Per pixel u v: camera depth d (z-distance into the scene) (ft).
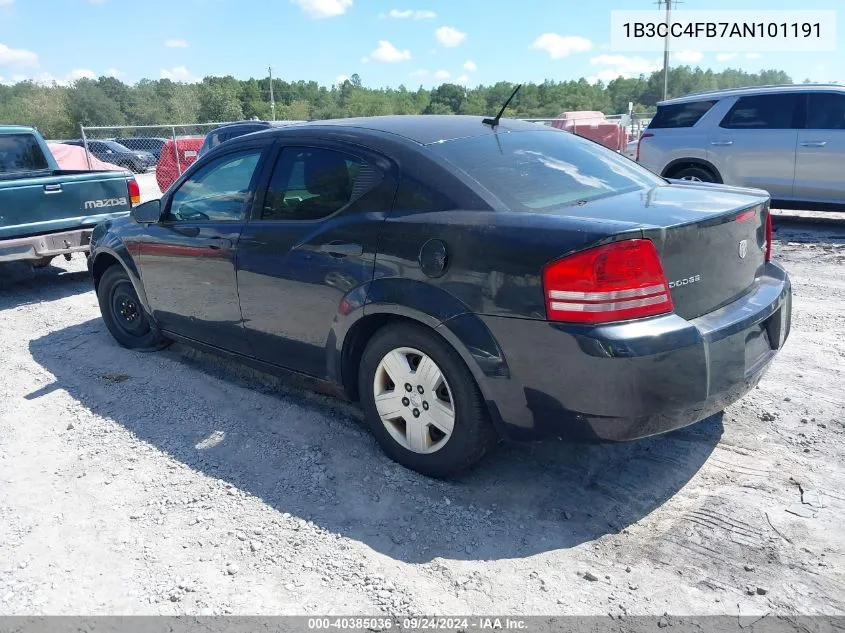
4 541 9.79
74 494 10.96
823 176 29.27
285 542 9.52
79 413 13.97
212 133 39.24
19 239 22.93
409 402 10.77
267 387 14.87
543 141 12.50
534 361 9.07
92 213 24.84
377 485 10.80
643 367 8.54
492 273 9.29
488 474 11.00
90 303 23.03
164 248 14.84
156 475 11.42
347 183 11.45
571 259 8.63
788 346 16.05
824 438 11.64
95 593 8.66
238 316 13.37
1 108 240.73
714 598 8.15
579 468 11.07
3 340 19.29
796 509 9.71
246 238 12.83
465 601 8.29
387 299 10.38
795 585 8.29
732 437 11.81
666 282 8.85
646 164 34.19
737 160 31.30
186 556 9.30
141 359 16.97
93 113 255.09
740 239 10.15
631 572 8.66
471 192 10.05
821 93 29.32
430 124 12.10
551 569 8.78
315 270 11.53
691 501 10.04
